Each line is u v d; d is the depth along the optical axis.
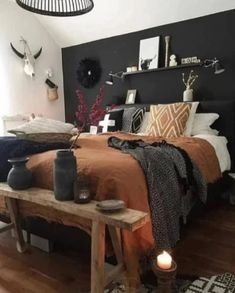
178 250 1.97
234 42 3.24
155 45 3.81
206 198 2.37
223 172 2.88
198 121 3.16
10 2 4.07
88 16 4.03
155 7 3.54
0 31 3.98
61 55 4.91
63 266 1.82
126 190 1.49
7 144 2.00
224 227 2.36
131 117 3.58
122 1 3.62
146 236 1.50
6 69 4.08
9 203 1.95
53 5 1.70
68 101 4.98
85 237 1.66
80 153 1.88
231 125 3.14
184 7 3.41
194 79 3.57
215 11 3.32
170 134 3.02
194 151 2.34
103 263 1.37
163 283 1.15
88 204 1.42
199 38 3.49
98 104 1.79
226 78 3.35
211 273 1.69
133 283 1.49
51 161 1.76
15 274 1.74
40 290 1.58
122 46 4.18
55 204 1.47
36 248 2.06
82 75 4.61
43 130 2.15
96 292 1.37
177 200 1.87
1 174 1.94
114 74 4.26
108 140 2.34
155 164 1.78
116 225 1.25
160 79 3.88
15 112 4.22
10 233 2.30
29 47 4.37
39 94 4.56
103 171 1.53
